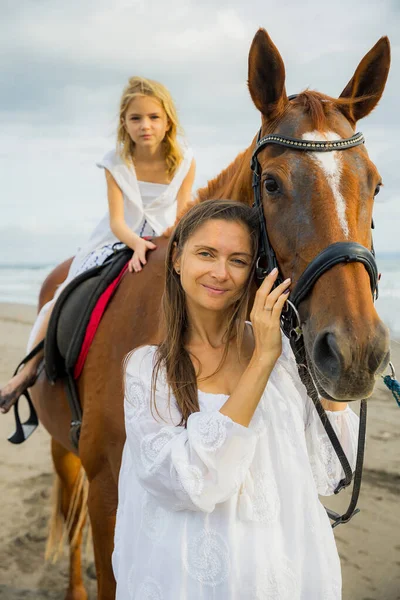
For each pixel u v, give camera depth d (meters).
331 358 1.29
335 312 1.31
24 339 8.80
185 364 1.36
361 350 1.25
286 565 1.25
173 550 1.25
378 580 2.84
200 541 1.24
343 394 1.26
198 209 1.39
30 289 17.30
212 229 1.35
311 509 1.29
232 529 1.24
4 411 2.59
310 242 1.41
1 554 3.30
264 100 1.62
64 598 2.93
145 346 1.45
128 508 1.38
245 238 1.36
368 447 4.23
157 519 1.30
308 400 1.47
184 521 1.26
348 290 1.32
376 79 1.63
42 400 2.65
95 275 2.34
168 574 1.24
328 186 1.43
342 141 1.48
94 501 2.08
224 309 1.41
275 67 1.59
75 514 2.93
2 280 20.20
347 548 3.12
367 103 1.64
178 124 2.51
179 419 1.33
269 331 1.26
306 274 1.39
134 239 2.24
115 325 2.08
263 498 1.27
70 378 2.24
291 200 1.46
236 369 1.41
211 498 1.20
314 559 1.27
